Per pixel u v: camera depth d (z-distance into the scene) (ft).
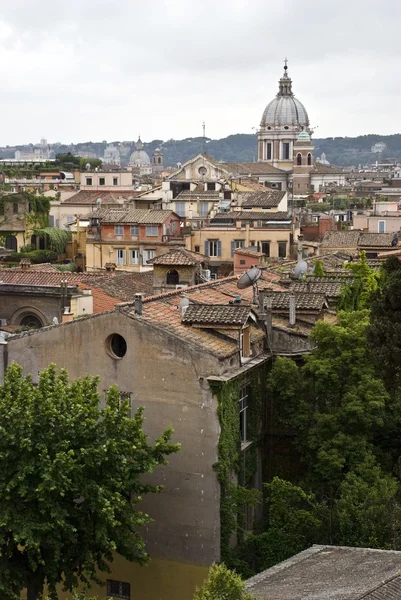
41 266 358.23
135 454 130.82
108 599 125.59
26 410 124.47
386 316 154.30
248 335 155.53
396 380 153.38
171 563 143.74
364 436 150.61
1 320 277.03
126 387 145.89
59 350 150.51
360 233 390.83
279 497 141.28
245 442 153.38
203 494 142.00
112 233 453.99
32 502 122.83
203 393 141.08
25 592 145.89
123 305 148.25
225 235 446.60
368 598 94.12
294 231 446.19
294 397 154.40
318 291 177.27
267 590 105.09
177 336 142.41
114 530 127.13
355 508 133.69
